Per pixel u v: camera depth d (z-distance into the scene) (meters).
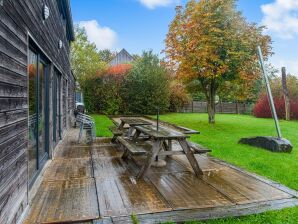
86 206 3.41
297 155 6.62
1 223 2.41
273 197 3.78
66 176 4.62
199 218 3.14
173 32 13.38
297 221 3.11
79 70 23.78
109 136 9.20
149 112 20.22
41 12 4.50
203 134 10.26
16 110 2.92
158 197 3.72
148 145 7.07
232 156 6.39
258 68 12.46
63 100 9.37
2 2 2.44
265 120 17.09
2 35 2.47
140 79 19.66
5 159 2.53
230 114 23.86
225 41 11.98
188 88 15.14
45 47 4.97
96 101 19.77
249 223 3.05
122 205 3.45
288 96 18.31
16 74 2.92
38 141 4.70
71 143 7.82
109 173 4.82
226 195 3.82
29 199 3.53
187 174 4.82
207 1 12.06
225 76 12.79
